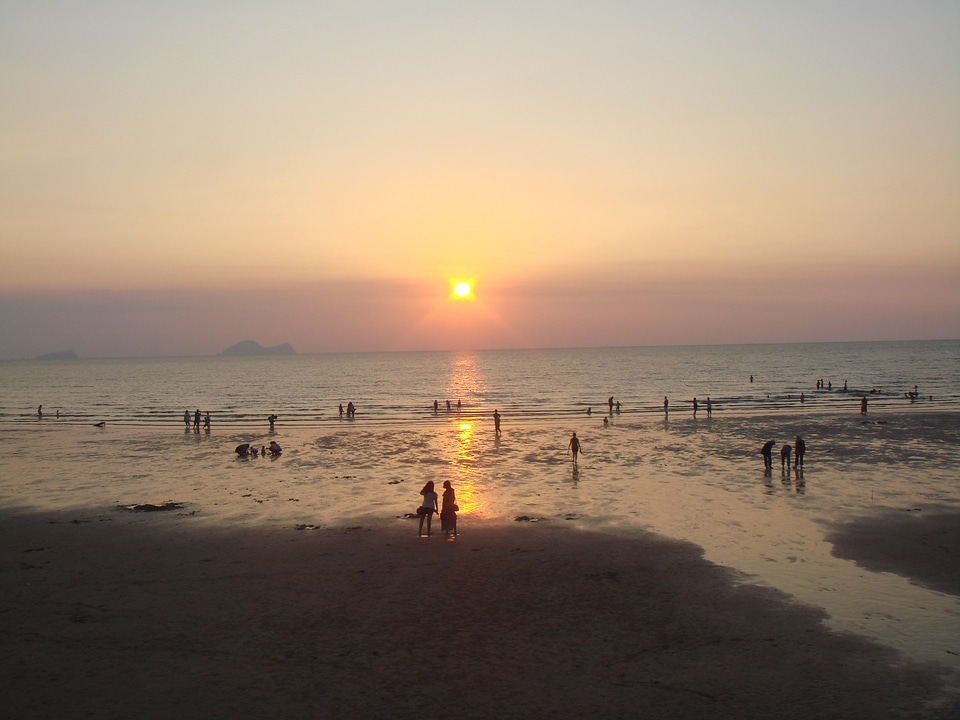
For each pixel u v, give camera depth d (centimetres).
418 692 1214
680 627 1471
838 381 11662
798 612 1544
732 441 4366
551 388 11931
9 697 1196
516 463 3634
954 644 1378
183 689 1227
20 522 2417
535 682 1245
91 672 1290
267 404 9281
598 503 2645
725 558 1934
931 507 2506
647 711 1145
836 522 2312
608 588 1706
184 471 3491
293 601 1639
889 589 1683
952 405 6875
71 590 1725
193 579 1800
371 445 4425
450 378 16338
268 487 3031
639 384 12344
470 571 1844
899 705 1155
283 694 1209
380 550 2045
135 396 11456
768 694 1193
